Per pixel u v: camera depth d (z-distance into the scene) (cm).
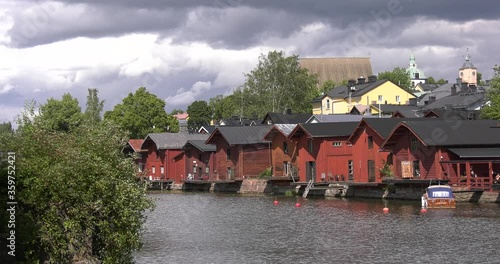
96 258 2947
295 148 9638
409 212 6066
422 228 4931
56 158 2884
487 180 7106
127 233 2970
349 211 6366
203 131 13788
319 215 6088
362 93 15725
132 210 3028
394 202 7238
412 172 7506
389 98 15950
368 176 8306
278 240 4588
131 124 14175
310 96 15250
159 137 12550
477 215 5609
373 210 6372
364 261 3747
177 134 12725
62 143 2975
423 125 7400
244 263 3775
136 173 3195
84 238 2920
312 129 9050
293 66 14562
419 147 7406
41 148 2889
